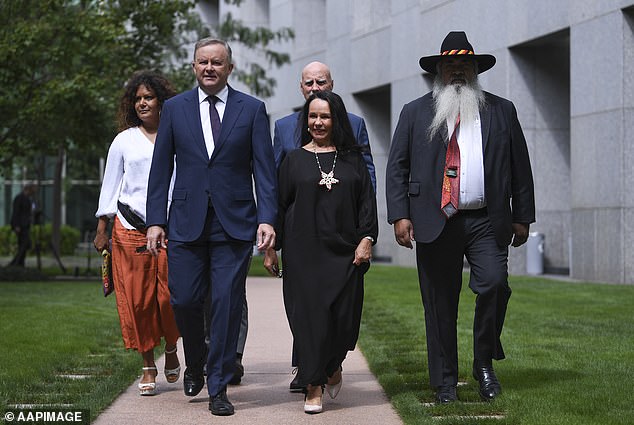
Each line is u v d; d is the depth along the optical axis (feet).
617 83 52.70
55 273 73.56
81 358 27.25
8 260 101.71
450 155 20.79
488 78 65.46
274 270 21.47
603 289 48.14
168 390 23.03
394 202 21.22
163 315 22.53
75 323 34.86
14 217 73.15
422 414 19.38
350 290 20.58
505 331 31.78
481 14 65.98
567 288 49.03
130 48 65.36
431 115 21.09
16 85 61.05
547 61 63.72
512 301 42.14
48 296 47.70
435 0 71.77
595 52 54.54
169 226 20.99
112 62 62.28
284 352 29.35
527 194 21.42
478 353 21.09
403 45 77.10
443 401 20.81
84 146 64.28
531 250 63.52
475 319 21.04
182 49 70.85
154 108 22.76
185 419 19.71
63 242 114.62
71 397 21.25
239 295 20.76
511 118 21.21
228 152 20.77
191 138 20.86
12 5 59.47
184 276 20.81
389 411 20.54
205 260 20.99
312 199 20.66
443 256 21.02
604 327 32.78
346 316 20.54
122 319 22.52
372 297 45.62
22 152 64.85
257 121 20.98
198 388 21.65
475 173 20.70
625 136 52.65
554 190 63.87
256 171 20.89
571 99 57.06
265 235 20.48
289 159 21.16
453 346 21.13
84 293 50.03
